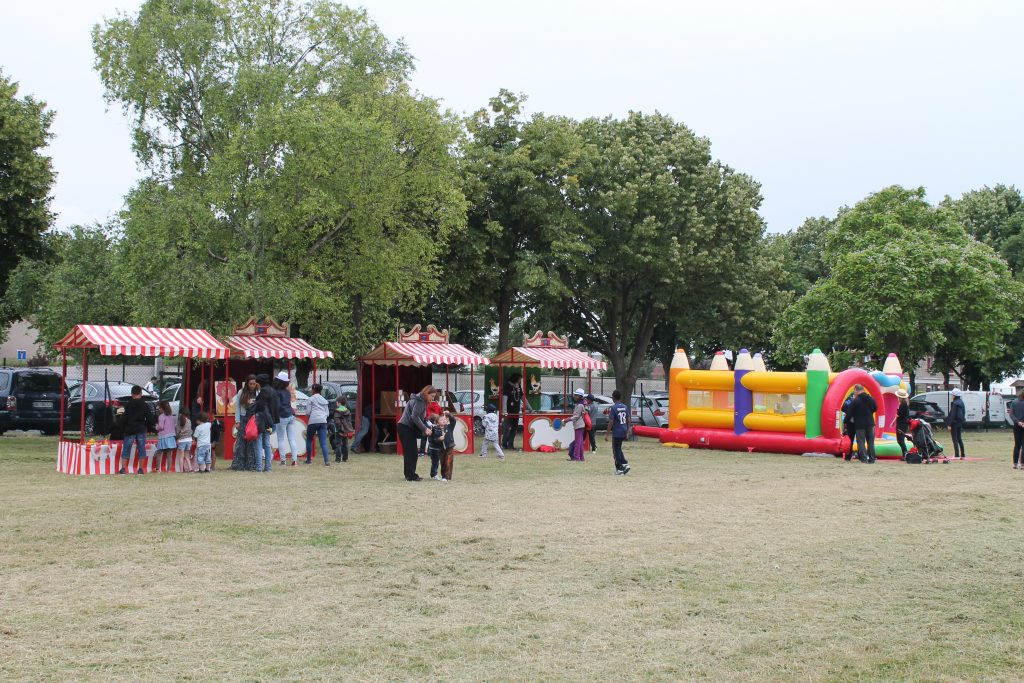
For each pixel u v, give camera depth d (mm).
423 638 7273
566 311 40531
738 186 40750
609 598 8602
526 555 10516
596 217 35750
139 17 28047
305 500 14945
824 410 25297
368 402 26219
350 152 25891
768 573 9695
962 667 6652
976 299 36906
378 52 32094
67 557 10164
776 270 42094
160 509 13719
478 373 48750
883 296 36375
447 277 33781
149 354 19672
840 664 6711
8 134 30359
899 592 8922
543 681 6309
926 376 72250
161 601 8312
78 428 28125
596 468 21484
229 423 22375
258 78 26000
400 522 12758
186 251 25750
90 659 6637
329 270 28406
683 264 36625
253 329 23562
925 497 15984
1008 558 10570
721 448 27797
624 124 39812
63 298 29344
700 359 57750
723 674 6473
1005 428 42656
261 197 24938
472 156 33688
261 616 7859
